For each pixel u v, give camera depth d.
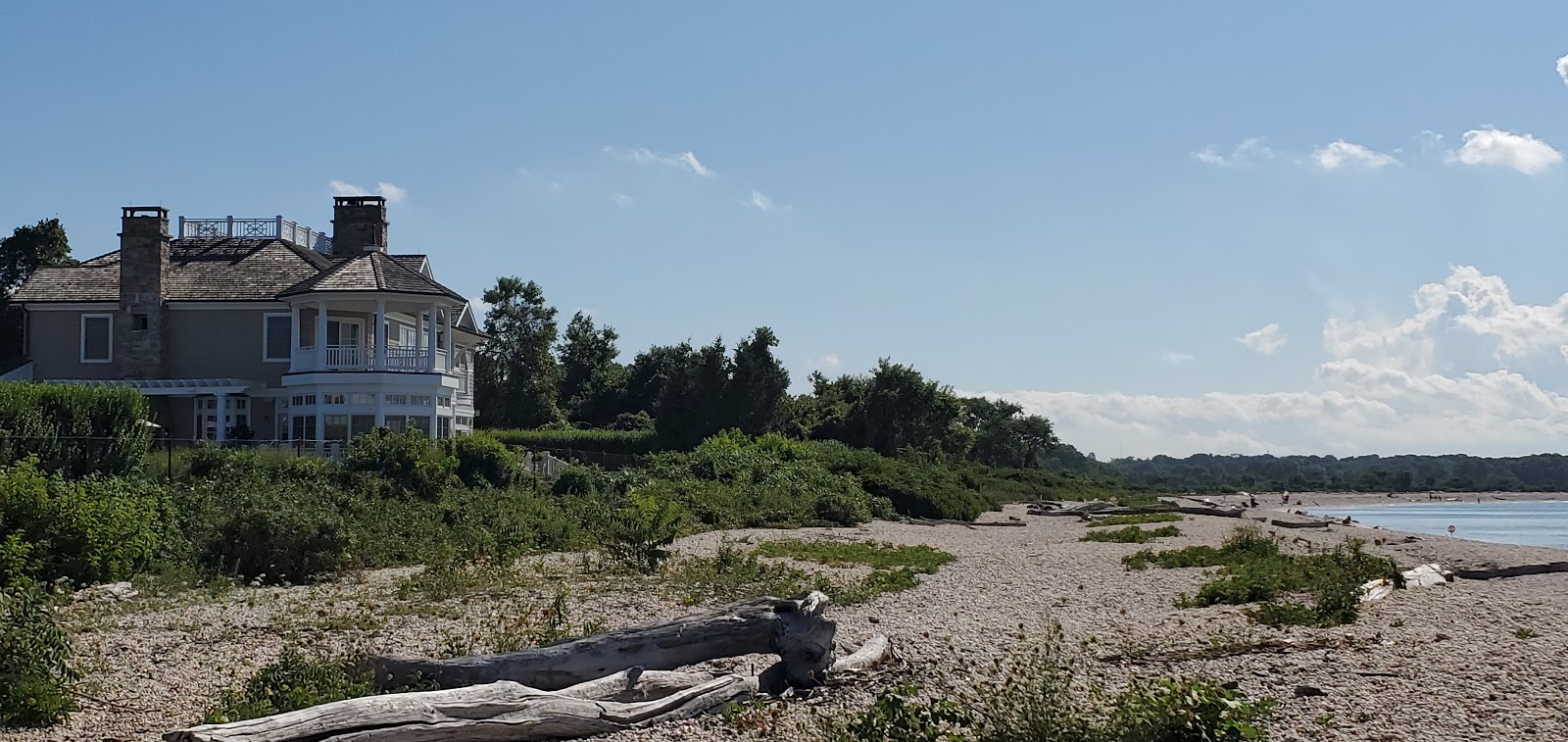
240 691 12.01
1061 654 14.20
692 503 37.03
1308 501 123.00
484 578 21.23
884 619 17.33
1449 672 12.67
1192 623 16.88
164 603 18.88
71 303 43.47
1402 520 74.06
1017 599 19.86
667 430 65.31
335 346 43.56
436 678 11.27
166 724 11.05
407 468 31.41
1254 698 11.55
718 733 10.66
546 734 10.38
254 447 37.19
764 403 66.56
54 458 26.45
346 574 22.95
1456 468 197.00
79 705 11.64
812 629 12.36
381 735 9.59
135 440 28.41
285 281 44.31
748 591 20.00
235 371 43.41
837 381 78.94
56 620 16.52
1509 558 29.56
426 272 51.41
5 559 18.91
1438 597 19.67
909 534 35.62
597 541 27.06
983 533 37.28
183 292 43.75
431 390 42.00
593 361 98.62
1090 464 188.50
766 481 43.97
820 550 27.98
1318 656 13.77
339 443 37.88
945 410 74.44
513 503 31.08
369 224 49.94
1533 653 13.80
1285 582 20.36
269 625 16.61
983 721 10.01
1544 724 10.52
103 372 43.50
